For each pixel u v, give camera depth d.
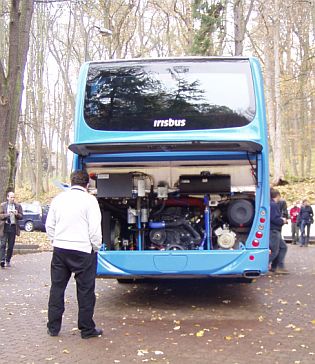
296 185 32.75
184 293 10.02
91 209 6.69
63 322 7.59
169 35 34.44
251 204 8.40
